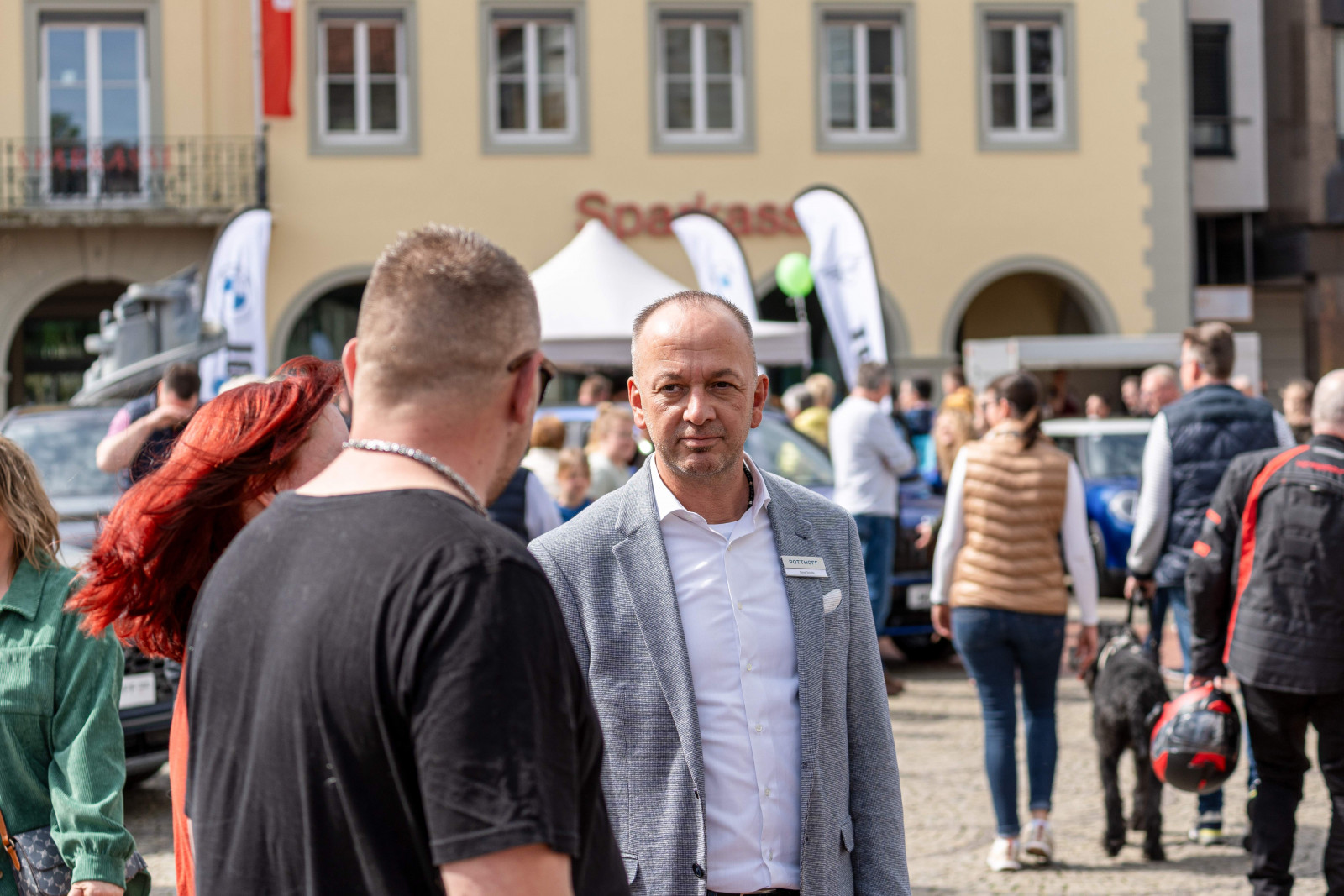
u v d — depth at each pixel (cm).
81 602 204
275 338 1764
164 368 970
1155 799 509
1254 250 2228
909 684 861
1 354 1753
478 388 156
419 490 151
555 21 1817
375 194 1784
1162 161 1909
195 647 159
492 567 143
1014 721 506
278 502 161
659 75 1834
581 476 679
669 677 234
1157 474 552
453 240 160
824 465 958
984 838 541
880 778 248
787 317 1997
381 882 140
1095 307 1897
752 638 240
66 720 273
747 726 237
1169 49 1908
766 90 1839
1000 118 1903
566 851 139
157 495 202
